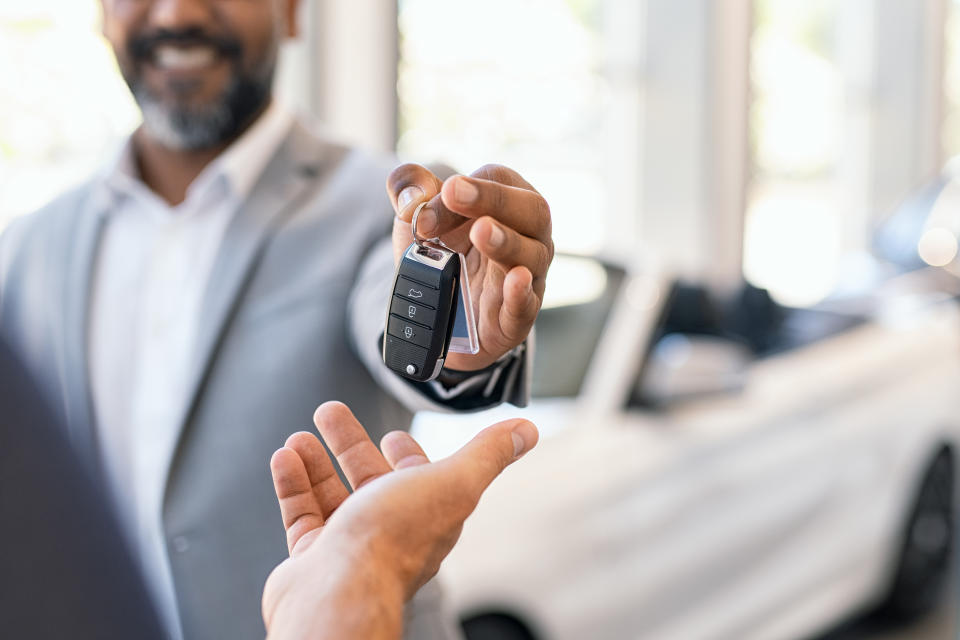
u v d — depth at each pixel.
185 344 1.17
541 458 2.11
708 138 5.62
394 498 0.54
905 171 8.66
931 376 3.20
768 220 6.87
